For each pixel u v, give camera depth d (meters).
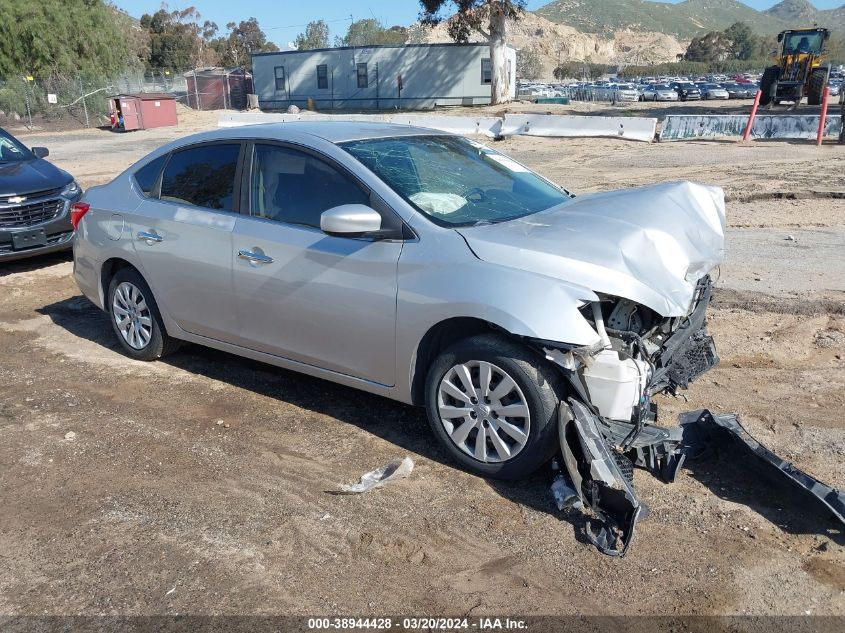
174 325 5.00
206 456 4.02
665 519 3.33
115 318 5.48
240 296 4.46
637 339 3.47
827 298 6.25
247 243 4.35
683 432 3.77
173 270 4.80
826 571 2.97
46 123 34.59
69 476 3.85
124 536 3.32
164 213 4.86
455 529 3.31
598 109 34.62
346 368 4.10
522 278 3.37
